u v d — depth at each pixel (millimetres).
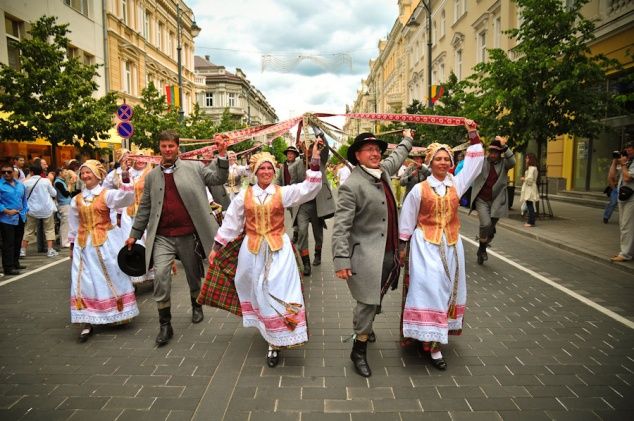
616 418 2814
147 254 4262
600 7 13930
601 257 7113
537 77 10844
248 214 3818
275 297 3584
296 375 3463
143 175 6234
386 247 3570
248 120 63938
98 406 3047
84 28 18906
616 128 14094
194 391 3244
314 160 3727
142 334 4395
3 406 3055
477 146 3775
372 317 3447
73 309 4320
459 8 26781
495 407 2961
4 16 13844
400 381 3336
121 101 22234
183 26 34594
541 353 3785
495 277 6266
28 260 8180
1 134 10727
